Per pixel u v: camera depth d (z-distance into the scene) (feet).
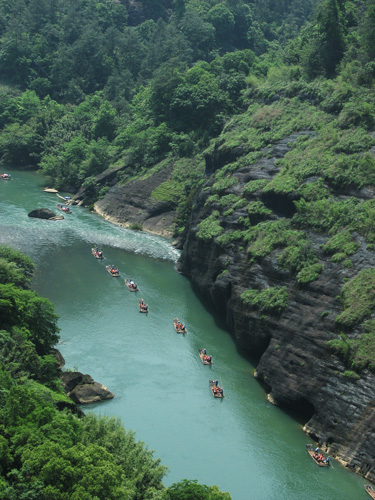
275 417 254.06
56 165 590.55
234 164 385.09
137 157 554.87
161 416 246.27
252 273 311.68
